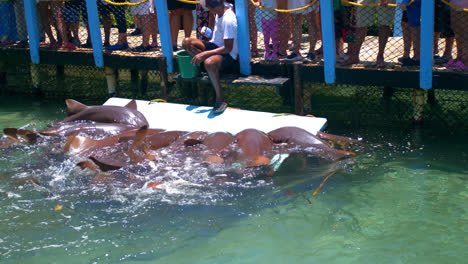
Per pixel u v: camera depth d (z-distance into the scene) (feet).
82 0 32.86
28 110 30.53
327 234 15.17
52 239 14.97
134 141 20.16
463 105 27.68
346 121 26.50
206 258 13.94
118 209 16.89
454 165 20.17
